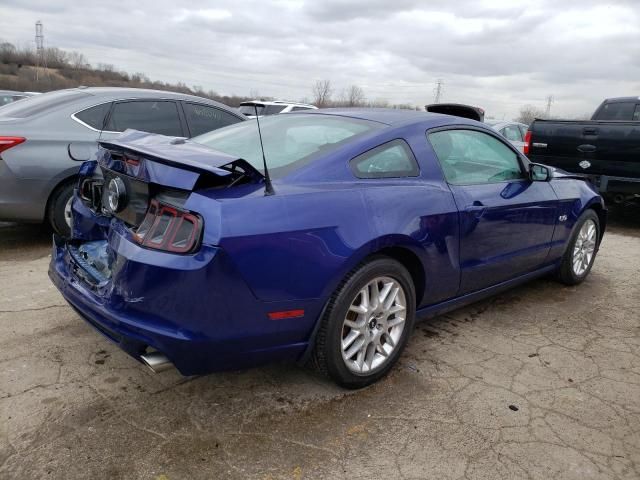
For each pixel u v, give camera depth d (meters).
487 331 3.80
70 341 3.33
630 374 3.26
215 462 2.32
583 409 2.85
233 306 2.36
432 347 3.50
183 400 2.77
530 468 2.37
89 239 3.10
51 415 2.59
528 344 3.62
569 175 4.74
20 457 2.30
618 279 5.16
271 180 2.60
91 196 3.11
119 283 2.38
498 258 3.72
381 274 2.86
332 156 2.85
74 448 2.37
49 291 4.12
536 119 7.71
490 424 2.68
